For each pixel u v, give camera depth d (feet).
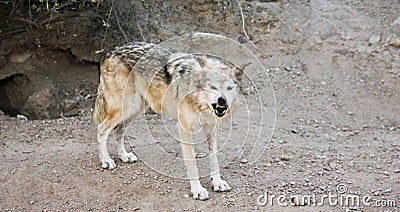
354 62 23.67
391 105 22.18
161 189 16.76
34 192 16.67
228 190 16.74
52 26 22.56
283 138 19.58
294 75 23.20
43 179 17.06
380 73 23.31
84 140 19.11
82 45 22.95
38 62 22.91
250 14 24.40
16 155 18.21
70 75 23.13
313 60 23.77
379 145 19.34
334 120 21.31
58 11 21.90
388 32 24.26
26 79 22.77
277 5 24.99
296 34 24.26
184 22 23.99
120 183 16.96
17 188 16.78
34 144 18.88
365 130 20.67
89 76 23.18
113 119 17.44
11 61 22.67
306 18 24.76
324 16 24.84
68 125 20.06
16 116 21.83
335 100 22.33
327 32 24.32
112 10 22.56
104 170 17.42
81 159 17.94
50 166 17.58
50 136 19.33
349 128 20.80
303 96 22.38
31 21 21.33
